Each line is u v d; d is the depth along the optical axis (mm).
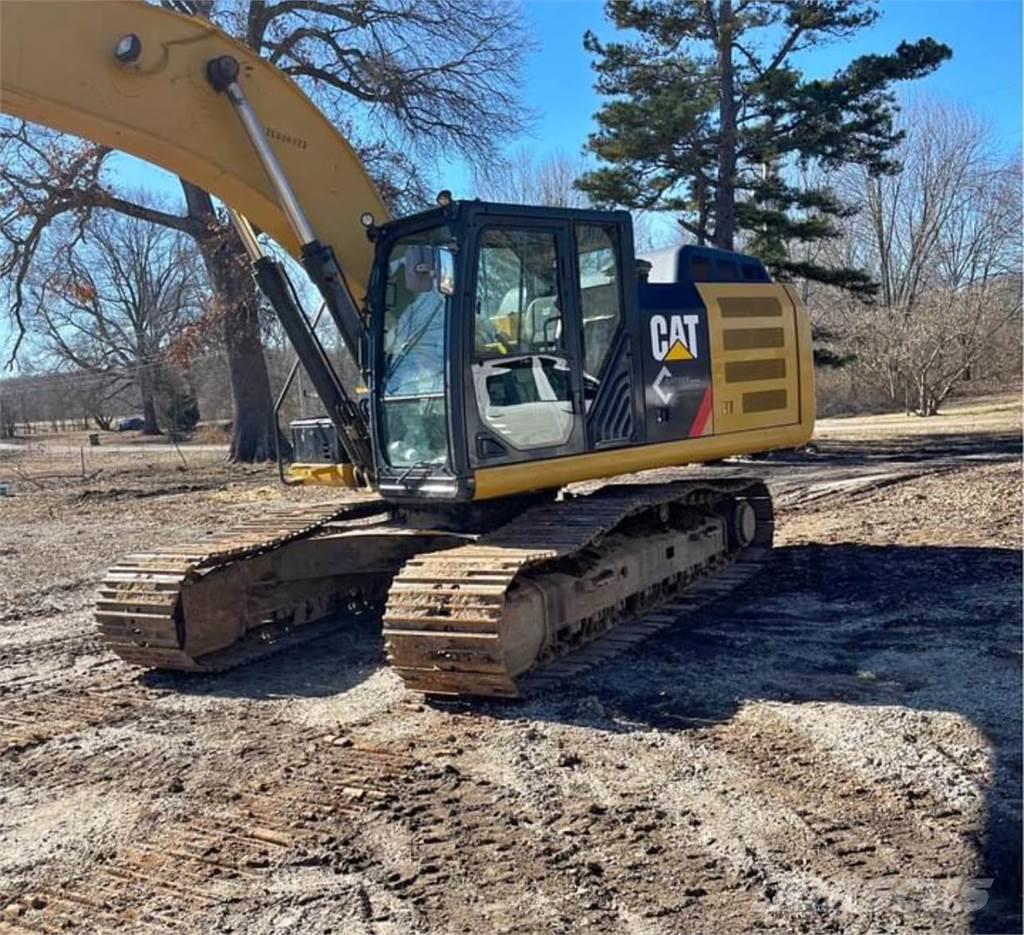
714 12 20906
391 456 6707
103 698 6445
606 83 21859
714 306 8203
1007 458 17250
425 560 6113
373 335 6680
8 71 5457
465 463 6219
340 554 7168
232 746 5453
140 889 3977
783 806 4426
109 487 20453
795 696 5777
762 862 3957
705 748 5102
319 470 7605
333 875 4012
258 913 3752
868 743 5035
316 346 7086
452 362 6191
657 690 5992
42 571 11289
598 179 21734
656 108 20453
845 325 36594
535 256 6707
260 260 7035
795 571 9047
